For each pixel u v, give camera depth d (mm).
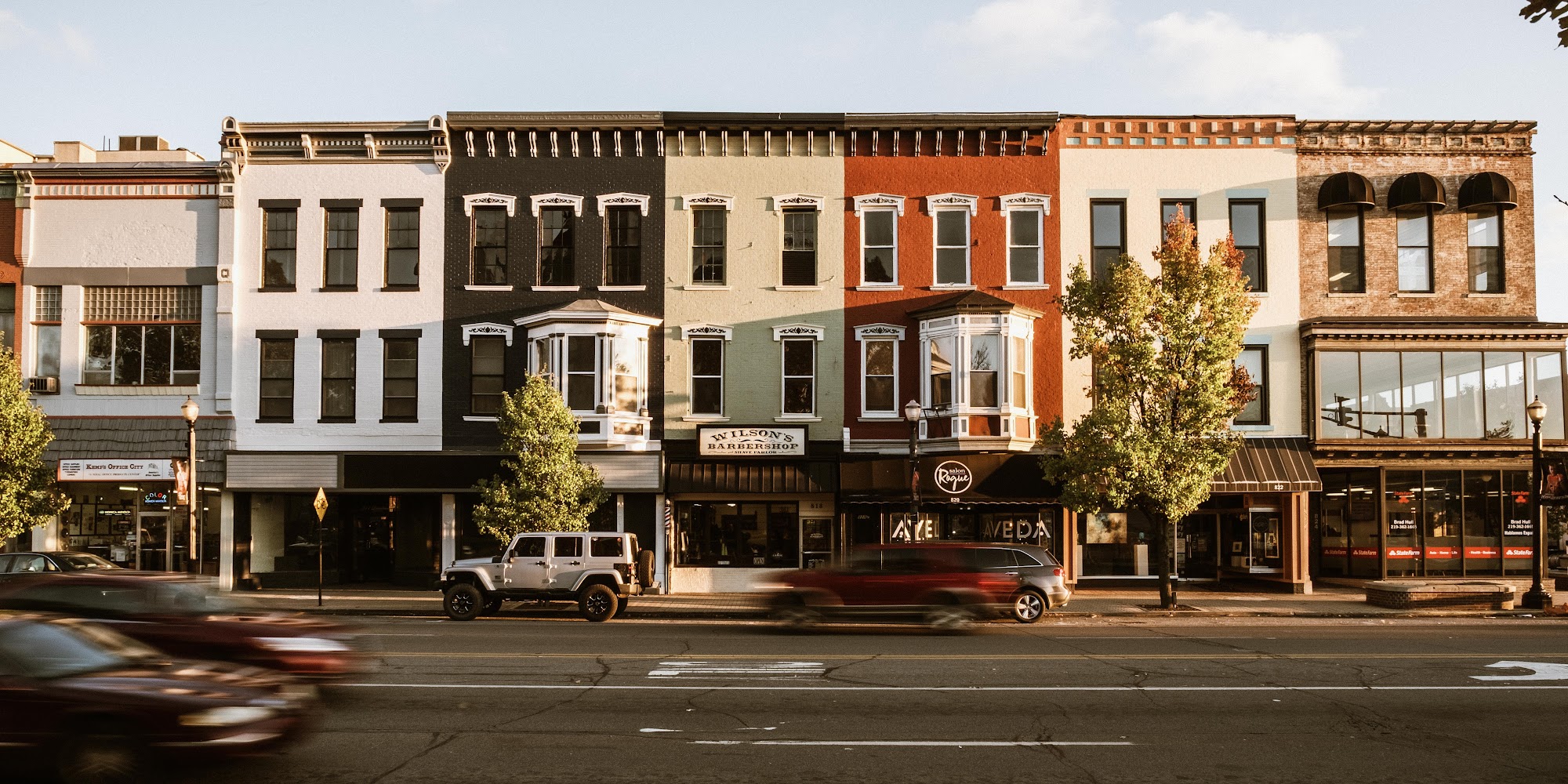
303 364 27719
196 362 28062
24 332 27891
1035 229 28047
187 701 8008
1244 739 10273
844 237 28016
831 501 27891
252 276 27859
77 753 7797
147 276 27984
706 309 27891
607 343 26625
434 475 27109
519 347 27750
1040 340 27562
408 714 11211
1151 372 22531
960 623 19453
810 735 10352
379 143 27969
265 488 27109
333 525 28719
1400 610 23297
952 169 28078
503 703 11812
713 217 28234
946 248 28062
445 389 27609
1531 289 27594
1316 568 28344
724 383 27766
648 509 27422
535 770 8961
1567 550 30422
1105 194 27875
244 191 28016
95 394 27719
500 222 28141
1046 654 15922
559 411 24484
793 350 27891
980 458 26578
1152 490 22375
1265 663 14930
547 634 18625
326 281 28016
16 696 7848
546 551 21969
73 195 28219
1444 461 26938
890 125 27750
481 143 28016
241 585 27594
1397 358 27156
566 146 28047
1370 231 27766
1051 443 23922
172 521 28000
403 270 28000
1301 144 27875
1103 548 28234
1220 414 22594
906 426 27516
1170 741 10195
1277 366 27359
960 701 12078
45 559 20875
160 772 7926
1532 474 24453
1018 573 20500
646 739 10148
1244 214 27891
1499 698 12391
